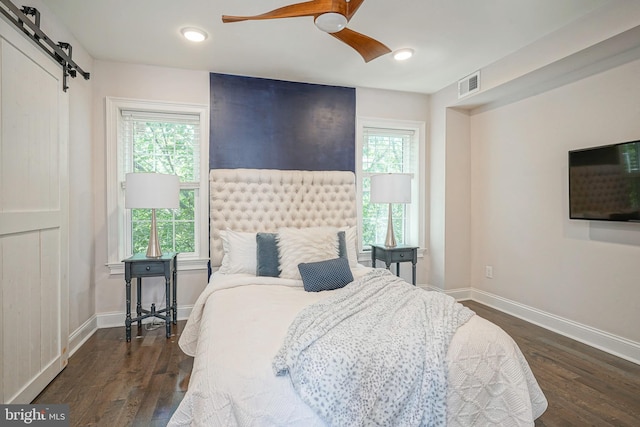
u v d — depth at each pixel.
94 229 3.09
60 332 2.30
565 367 2.38
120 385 2.15
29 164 1.93
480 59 3.14
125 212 3.29
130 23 2.48
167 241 3.41
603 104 2.62
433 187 4.12
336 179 3.66
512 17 2.42
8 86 1.74
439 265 4.03
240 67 3.28
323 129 3.74
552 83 3.03
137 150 3.31
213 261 3.26
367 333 1.45
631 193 2.39
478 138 3.92
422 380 1.31
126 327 2.83
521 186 3.38
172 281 3.17
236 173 3.34
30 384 1.93
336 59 3.11
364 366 1.28
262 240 2.82
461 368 1.39
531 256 3.28
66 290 2.38
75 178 2.69
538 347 2.71
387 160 4.14
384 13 2.36
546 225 3.13
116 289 3.19
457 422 1.33
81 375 2.27
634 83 2.42
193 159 3.44
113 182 3.14
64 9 2.30
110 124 3.12
